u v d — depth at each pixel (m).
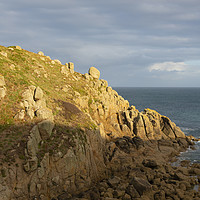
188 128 87.00
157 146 56.75
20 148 27.53
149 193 31.00
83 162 33.88
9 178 24.48
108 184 34.69
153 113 68.50
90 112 58.25
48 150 30.23
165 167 42.62
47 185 28.27
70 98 50.22
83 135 37.12
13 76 38.12
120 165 43.22
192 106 169.25
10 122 30.02
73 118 40.38
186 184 35.25
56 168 29.89
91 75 71.19
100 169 38.94
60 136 33.56
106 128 59.75
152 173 38.59
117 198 30.78
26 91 34.66
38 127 31.12
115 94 74.25
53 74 58.19
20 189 25.06
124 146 51.16
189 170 41.66
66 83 57.22
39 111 32.88
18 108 32.31
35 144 29.27
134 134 61.75
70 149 32.31
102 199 29.16
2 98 32.41
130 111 65.50
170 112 132.38
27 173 26.36
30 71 51.62
